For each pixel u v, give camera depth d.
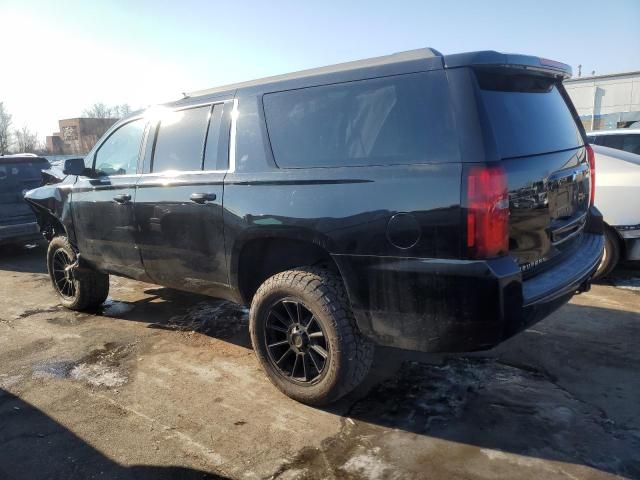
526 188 2.65
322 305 2.98
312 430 2.97
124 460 2.77
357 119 2.89
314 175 2.97
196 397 3.40
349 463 2.66
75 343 4.38
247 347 4.18
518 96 2.90
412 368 3.66
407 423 3.00
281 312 3.30
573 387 3.32
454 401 3.21
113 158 4.50
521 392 3.28
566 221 3.15
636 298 4.91
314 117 3.09
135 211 4.10
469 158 2.46
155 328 4.67
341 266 2.85
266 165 3.24
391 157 2.70
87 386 3.60
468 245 2.44
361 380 3.09
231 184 3.38
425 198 2.53
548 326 4.29
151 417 3.18
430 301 2.57
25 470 2.72
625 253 5.21
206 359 3.98
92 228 4.61
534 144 2.84
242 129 3.43
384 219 2.66
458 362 3.72
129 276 4.48
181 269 3.88
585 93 23.16
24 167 8.53
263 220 3.16
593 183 3.75
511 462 2.62
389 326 2.76
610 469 2.54
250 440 2.90
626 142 6.82
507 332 2.51
